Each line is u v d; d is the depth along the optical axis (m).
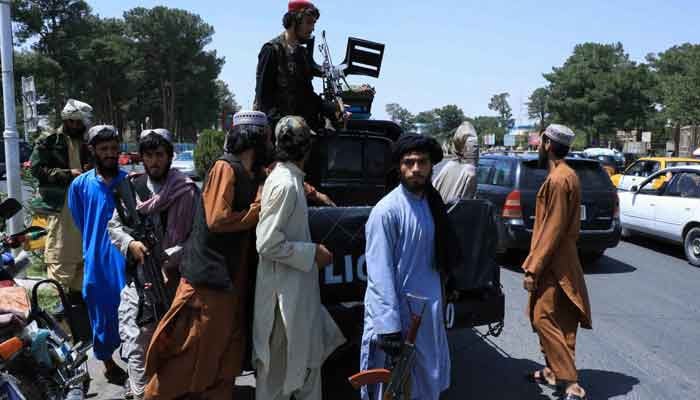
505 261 8.74
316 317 3.07
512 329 5.59
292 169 2.95
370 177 5.12
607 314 6.10
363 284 3.44
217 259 2.85
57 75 54.75
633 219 10.35
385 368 2.95
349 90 5.28
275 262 2.93
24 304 2.92
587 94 69.56
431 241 2.92
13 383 2.59
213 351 2.90
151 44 72.31
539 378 4.34
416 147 2.80
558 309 3.86
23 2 55.94
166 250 3.37
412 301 2.81
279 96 4.17
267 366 2.94
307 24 4.15
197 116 77.69
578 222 3.80
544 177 8.03
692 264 8.77
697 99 36.81
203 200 2.90
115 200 3.53
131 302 3.45
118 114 72.12
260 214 2.86
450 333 5.46
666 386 4.28
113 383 4.14
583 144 65.81
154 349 2.88
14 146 7.00
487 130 125.25
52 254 4.49
